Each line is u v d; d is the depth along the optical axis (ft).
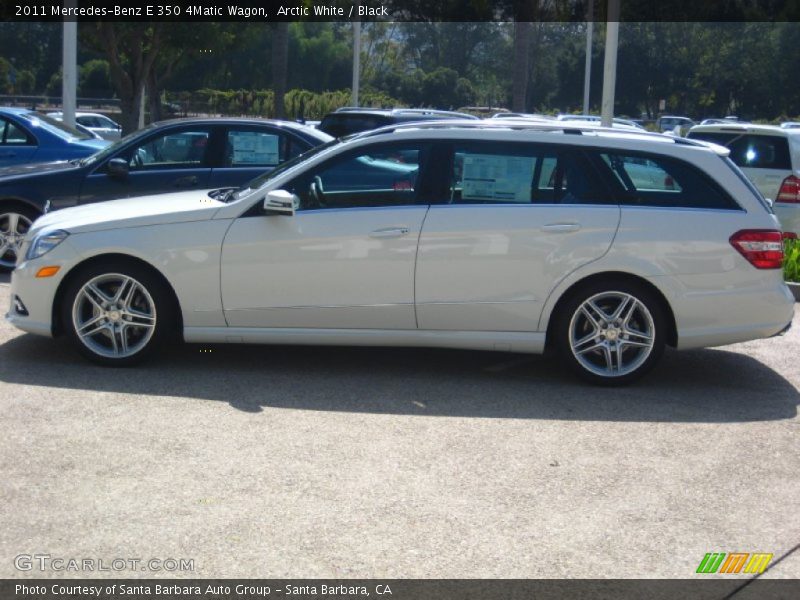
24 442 18.34
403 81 231.71
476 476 17.43
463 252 22.66
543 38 248.32
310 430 19.56
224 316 23.11
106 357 23.31
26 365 23.30
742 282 22.79
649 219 22.68
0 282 33.50
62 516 15.30
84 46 99.14
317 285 22.90
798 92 202.59
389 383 23.07
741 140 41.73
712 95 208.85
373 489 16.70
